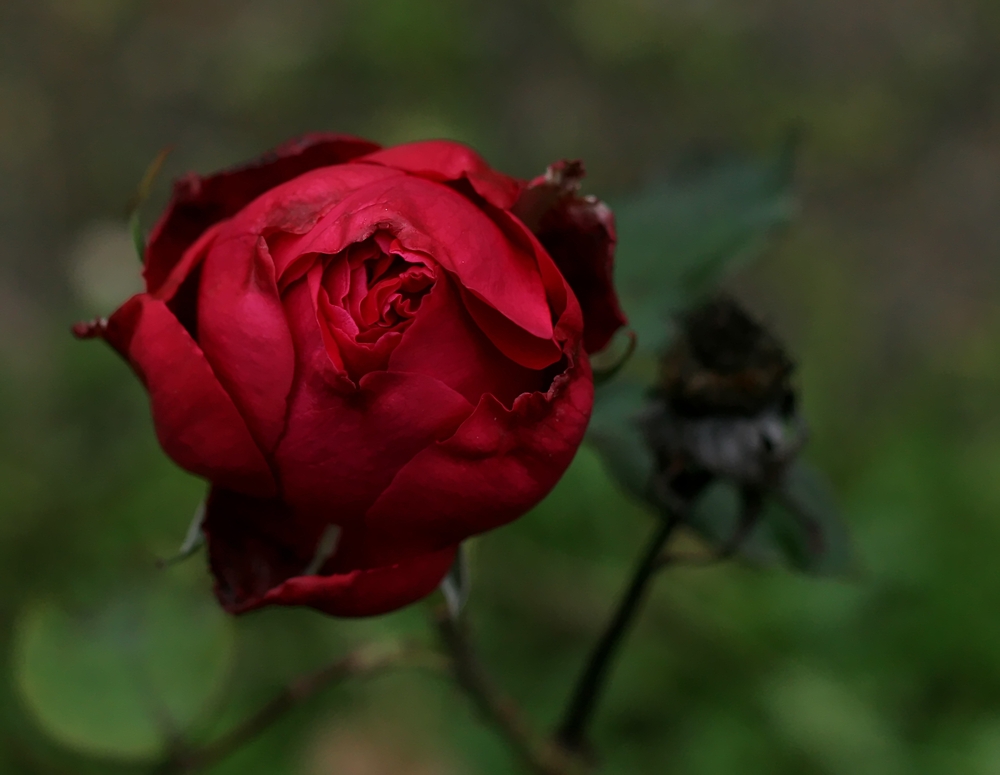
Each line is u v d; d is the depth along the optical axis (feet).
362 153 1.82
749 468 1.84
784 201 2.00
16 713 2.47
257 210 1.77
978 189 4.16
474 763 2.55
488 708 1.97
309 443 1.75
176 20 4.65
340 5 4.53
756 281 3.83
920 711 2.60
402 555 1.77
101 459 3.12
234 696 2.56
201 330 1.77
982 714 2.57
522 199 1.78
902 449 2.94
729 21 4.54
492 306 1.75
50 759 2.40
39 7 4.66
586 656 2.68
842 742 2.47
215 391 1.74
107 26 4.62
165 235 1.82
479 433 1.73
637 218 2.00
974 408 3.44
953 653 2.61
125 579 2.01
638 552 2.75
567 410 1.75
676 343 1.87
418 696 2.67
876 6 4.57
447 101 4.33
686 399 1.85
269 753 2.56
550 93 4.42
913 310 3.88
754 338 1.85
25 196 4.21
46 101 4.45
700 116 4.37
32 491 2.94
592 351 1.82
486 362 1.76
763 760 2.49
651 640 2.68
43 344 3.78
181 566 2.03
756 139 4.28
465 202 1.77
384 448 1.74
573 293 1.77
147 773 2.17
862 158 4.22
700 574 2.69
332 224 1.75
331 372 1.73
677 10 4.56
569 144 4.30
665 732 2.58
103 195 4.24
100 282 3.74
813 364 3.50
